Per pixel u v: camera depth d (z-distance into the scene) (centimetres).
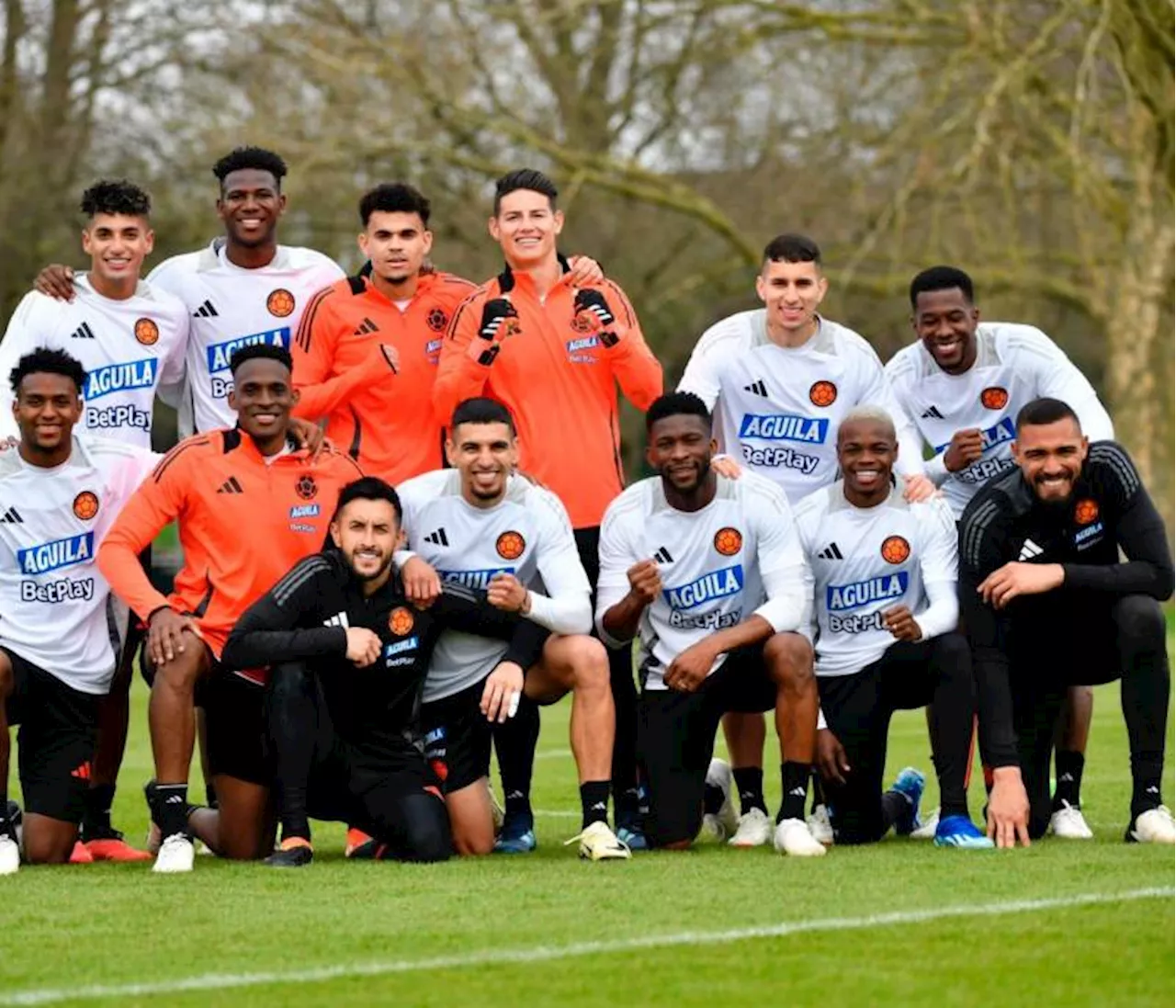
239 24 4053
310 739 1136
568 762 1823
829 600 1234
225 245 1365
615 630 1202
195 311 1355
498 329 1249
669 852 1192
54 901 992
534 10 3916
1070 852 1138
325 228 3988
